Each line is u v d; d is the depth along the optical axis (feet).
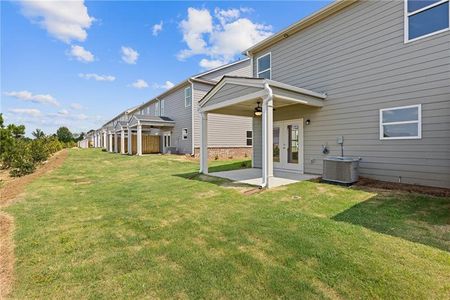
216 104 27.40
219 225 12.69
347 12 24.31
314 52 27.55
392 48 21.04
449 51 17.95
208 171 33.37
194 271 8.35
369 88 22.68
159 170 36.17
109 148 87.61
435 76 18.65
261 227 12.19
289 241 10.41
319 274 7.91
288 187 21.31
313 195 18.47
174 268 8.59
